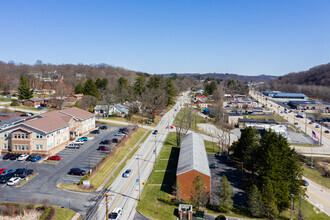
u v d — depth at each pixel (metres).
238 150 67.06
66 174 53.00
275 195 44.75
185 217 40.84
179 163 54.56
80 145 72.81
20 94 124.62
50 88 188.25
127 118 114.69
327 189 58.78
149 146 80.69
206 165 53.38
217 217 41.03
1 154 63.56
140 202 44.91
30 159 59.19
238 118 135.50
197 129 113.69
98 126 97.50
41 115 73.31
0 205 39.00
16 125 62.97
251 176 59.69
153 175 57.78
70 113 81.25
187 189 48.09
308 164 78.19
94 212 40.16
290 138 110.69
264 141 53.66
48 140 64.00
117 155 67.44
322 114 174.88
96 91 139.00
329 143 105.38
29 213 38.06
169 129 106.25
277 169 46.50
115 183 52.22
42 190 45.94
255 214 42.88
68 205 41.47
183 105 185.88
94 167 56.19
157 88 139.38
